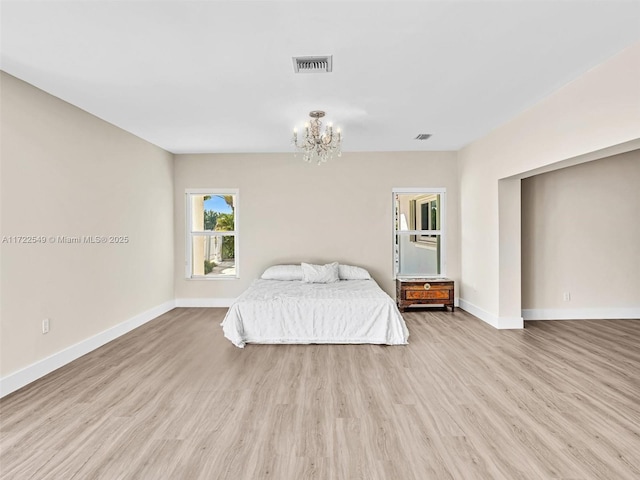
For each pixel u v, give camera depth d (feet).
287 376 10.90
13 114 10.05
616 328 15.70
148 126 14.93
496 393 9.67
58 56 8.97
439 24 7.75
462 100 12.31
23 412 8.73
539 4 7.10
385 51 8.88
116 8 7.04
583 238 17.15
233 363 12.00
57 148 11.66
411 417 8.47
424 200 20.71
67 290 12.07
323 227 20.38
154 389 10.01
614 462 6.80
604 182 17.10
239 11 7.20
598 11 7.34
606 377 10.65
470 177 18.57
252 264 20.48
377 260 20.39
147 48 8.62
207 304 20.57
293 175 20.35
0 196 9.66
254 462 6.86
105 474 6.51
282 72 9.97
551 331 15.34
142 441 7.53
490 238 16.53
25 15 7.23
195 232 20.76
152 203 17.97
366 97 11.89
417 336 14.87
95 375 11.00
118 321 15.06
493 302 16.37
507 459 6.91
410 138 17.35
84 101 12.02
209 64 9.45
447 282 18.95
